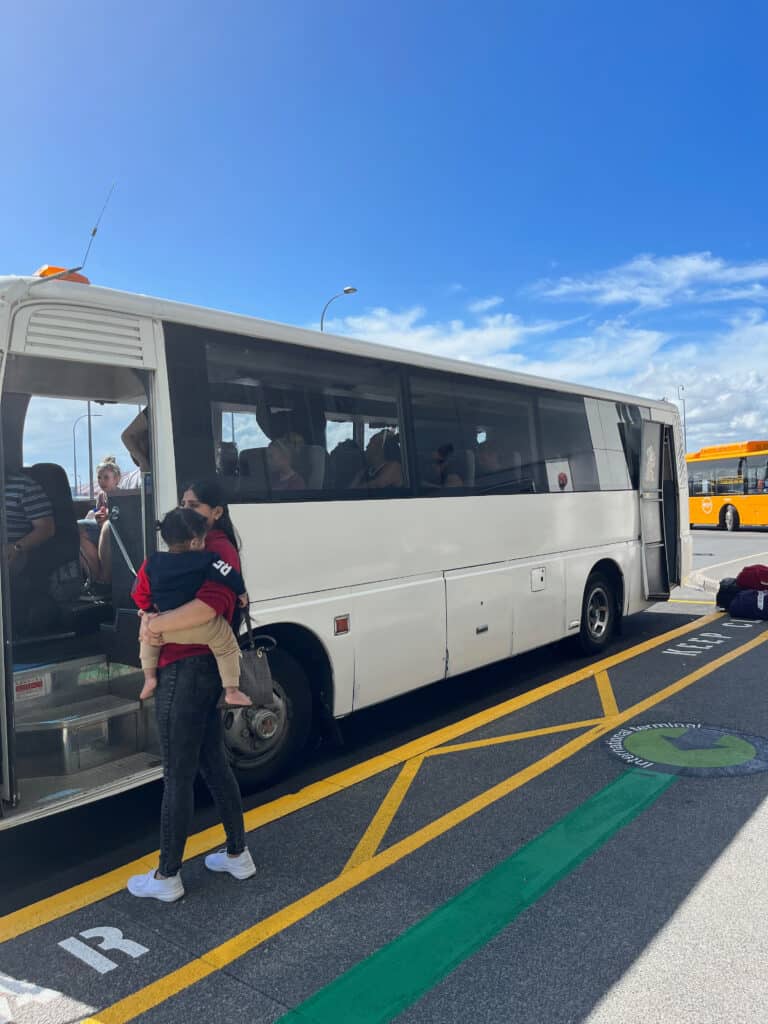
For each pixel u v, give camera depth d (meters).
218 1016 2.76
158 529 3.81
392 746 5.72
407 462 5.83
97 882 3.79
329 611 5.07
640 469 9.27
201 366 4.48
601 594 8.48
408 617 5.71
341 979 2.94
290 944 3.18
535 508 7.24
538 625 7.25
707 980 2.86
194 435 4.39
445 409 6.27
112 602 4.53
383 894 3.55
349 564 5.25
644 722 5.92
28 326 3.74
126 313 4.15
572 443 7.97
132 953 3.16
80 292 3.95
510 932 3.21
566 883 3.58
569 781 4.80
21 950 3.20
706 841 3.95
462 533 6.29
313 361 5.18
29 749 3.93
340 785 4.92
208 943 3.21
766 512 27.22
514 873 3.70
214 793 3.67
